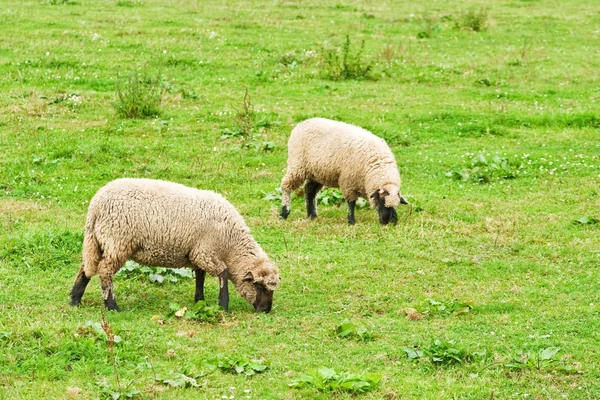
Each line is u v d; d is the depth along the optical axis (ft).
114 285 73.61
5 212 90.38
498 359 59.82
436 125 127.54
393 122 127.75
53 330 60.08
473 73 157.69
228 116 127.65
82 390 53.26
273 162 111.65
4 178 101.76
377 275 77.56
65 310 66.85
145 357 58.65
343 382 55.06
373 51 167.73
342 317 68.23
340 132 92.53
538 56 170.40
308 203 95.50
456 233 89.15
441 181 107.24
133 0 206.49
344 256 82.02
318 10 209.26
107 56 154.51
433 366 59.16
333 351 61.52
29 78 140.36
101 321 63.26
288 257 81.10
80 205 94.94
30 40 160.66
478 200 100.27
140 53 157.69
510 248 84.94
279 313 68.95
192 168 107.45
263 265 69.05
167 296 72.23
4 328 59.52
